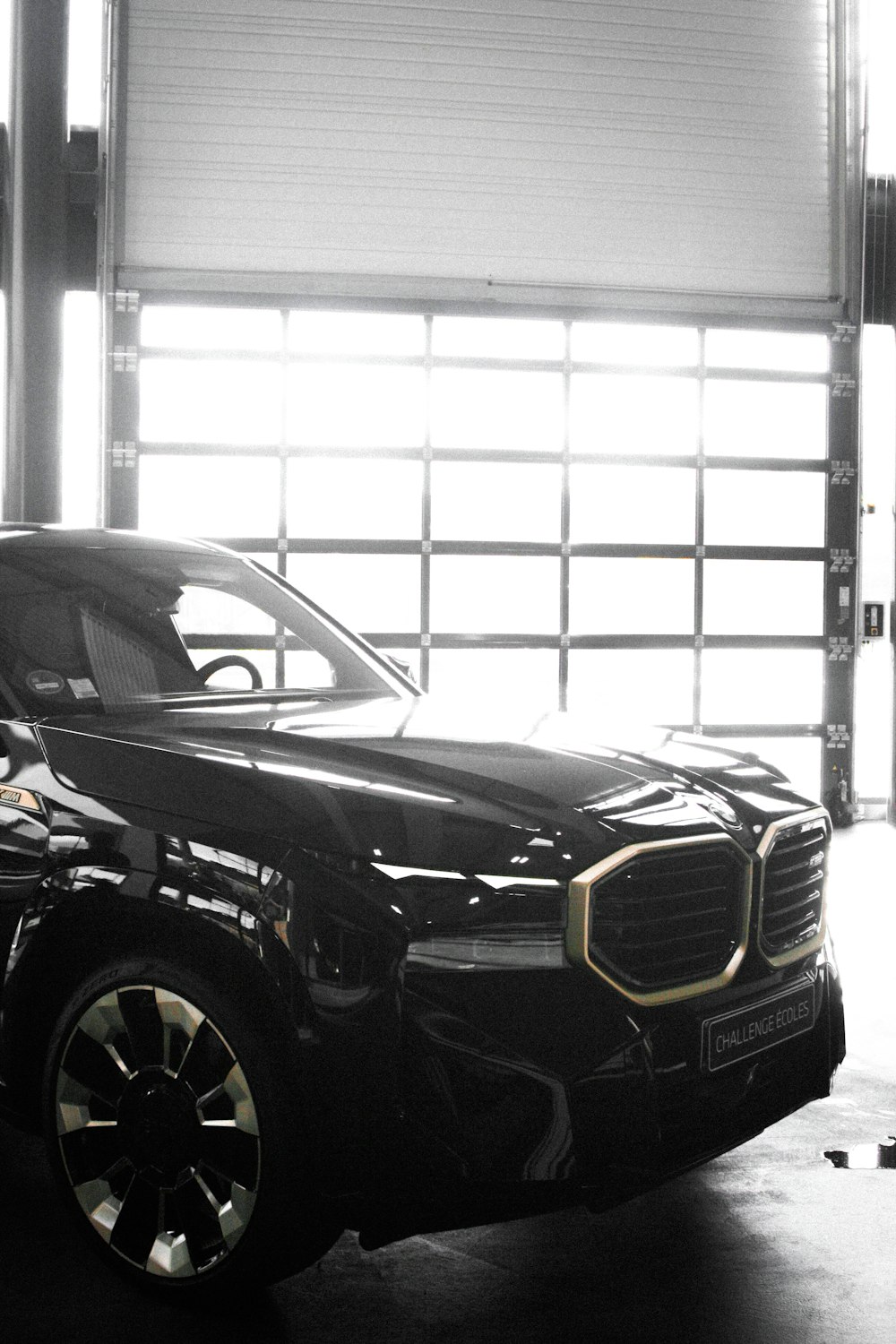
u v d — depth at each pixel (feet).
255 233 25.71
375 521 26.09
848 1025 12.51
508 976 6.15
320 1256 6.59
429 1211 6.14
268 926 6.24
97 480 25.52
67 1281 7.06
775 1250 7.61
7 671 7.95
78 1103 7.00
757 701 27.55
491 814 6.47
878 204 27.55
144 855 6.63
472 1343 6.45
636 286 26.84
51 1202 8.10
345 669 9.78
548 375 26.53
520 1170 6.02
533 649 26.66
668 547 27.04
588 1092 6.14
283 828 6.39
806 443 27.53
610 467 26.78
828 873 8.04
